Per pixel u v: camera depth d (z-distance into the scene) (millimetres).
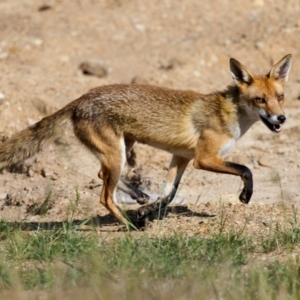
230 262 22891
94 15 56219
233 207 30406
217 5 57688
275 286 21062
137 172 35938
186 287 20672
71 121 28969
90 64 47688
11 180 35781
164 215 29578
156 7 57344
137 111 28516
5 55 49094
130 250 23516
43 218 30062
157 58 50312
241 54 50625
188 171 36438
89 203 31375
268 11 56969
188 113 29000
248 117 29594
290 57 29953
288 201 31547
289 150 38969
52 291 21031
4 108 39688
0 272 22594
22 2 58656
